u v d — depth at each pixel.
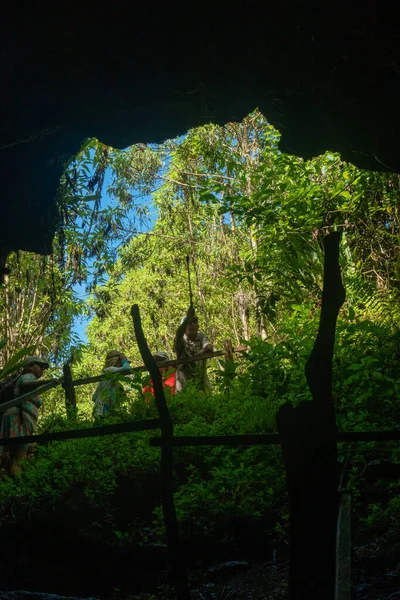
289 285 12.52
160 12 5.94
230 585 5.56
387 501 6.21
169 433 3.24
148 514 7.07
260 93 6.65
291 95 6.58
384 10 5.49
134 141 7.25
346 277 11.52
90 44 6.06
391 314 10.51
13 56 5.96
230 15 5.99
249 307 19.08
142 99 6.67
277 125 7.04
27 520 6.64
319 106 6.56
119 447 7.79
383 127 6.41
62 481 7.34
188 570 6.03
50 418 10.23
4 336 19.02
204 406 9.00
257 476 6.72
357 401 7.27
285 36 6.07
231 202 12.62
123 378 9.38
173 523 3.22
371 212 12.20
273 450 7.07
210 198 12.61
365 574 5.09
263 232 12.69
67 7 5.75
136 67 6.34
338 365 8.31
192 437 3.18
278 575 5.61
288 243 12.46
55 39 5.94
